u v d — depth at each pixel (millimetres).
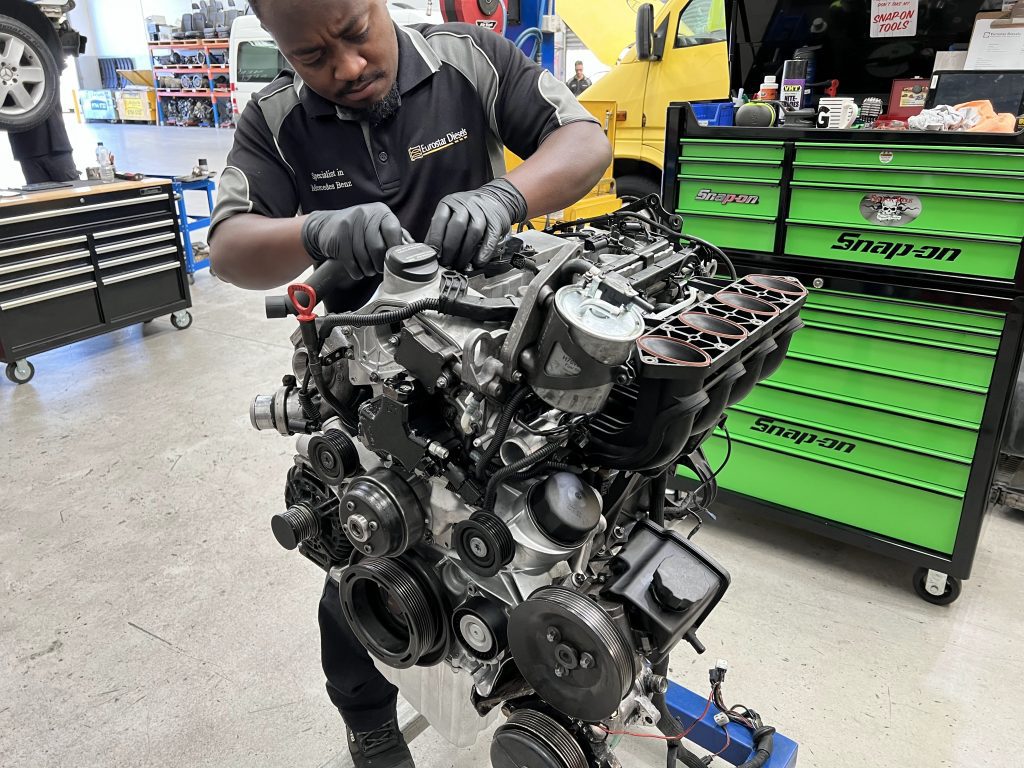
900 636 1904
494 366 757
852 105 2021
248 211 1114
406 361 833
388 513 858
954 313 1777
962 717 1652
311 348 901
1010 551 2244
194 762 1557
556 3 5023
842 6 2686
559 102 1172
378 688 1273
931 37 2568
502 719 1676
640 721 997
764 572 2166
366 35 952
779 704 1692
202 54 12211
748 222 2010
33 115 2836
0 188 3566
